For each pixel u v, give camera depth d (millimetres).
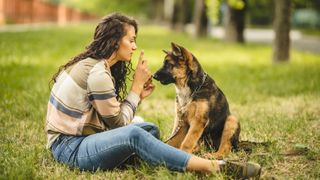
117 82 5395
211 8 19625
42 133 6871
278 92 11008
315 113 8414
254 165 4738
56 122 5023
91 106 4992
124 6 74938
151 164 4855
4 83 11023
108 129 5133
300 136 6617
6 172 4926
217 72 15297
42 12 50531
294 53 23297
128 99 5184
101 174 4949
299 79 13203
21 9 44344
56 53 19594
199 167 4773
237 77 14047
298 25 66875
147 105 9492
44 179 4949
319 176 5051
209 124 5840
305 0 25125
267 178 4914
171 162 4781
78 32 35156
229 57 21016
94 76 4887
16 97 9453
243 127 7230
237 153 5789
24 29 35938
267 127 7137
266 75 14438
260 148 5906
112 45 5039
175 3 44344
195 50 24109
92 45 5066
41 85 11117
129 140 4781
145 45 25797
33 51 19875
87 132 5000
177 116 5926
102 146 4840
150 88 5375
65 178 4895
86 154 4926
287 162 5523
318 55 22547
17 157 5492
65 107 4965
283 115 8102
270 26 70125
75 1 90625
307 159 5602
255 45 29344
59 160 5145
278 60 18188
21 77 12352
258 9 38031
